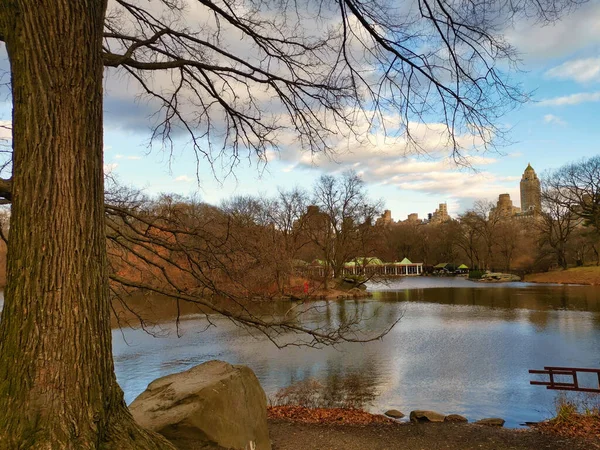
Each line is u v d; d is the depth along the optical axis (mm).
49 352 2529
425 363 16578
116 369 16109
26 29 2615
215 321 25781
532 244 72750
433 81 5039
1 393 2494
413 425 9250
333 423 9266
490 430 8961
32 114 2615
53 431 2439
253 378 6344
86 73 2768
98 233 2840
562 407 9773
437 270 100938
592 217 56969
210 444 4922
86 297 2697
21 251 2592
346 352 18469
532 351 18328
